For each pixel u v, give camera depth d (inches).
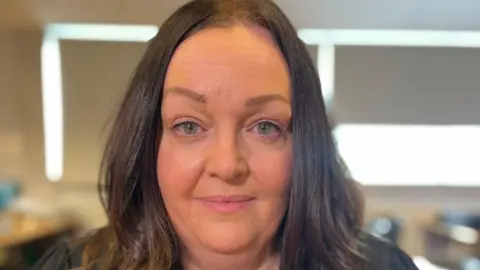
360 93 103.5
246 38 20.1
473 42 104.7
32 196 104.3
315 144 22.1
